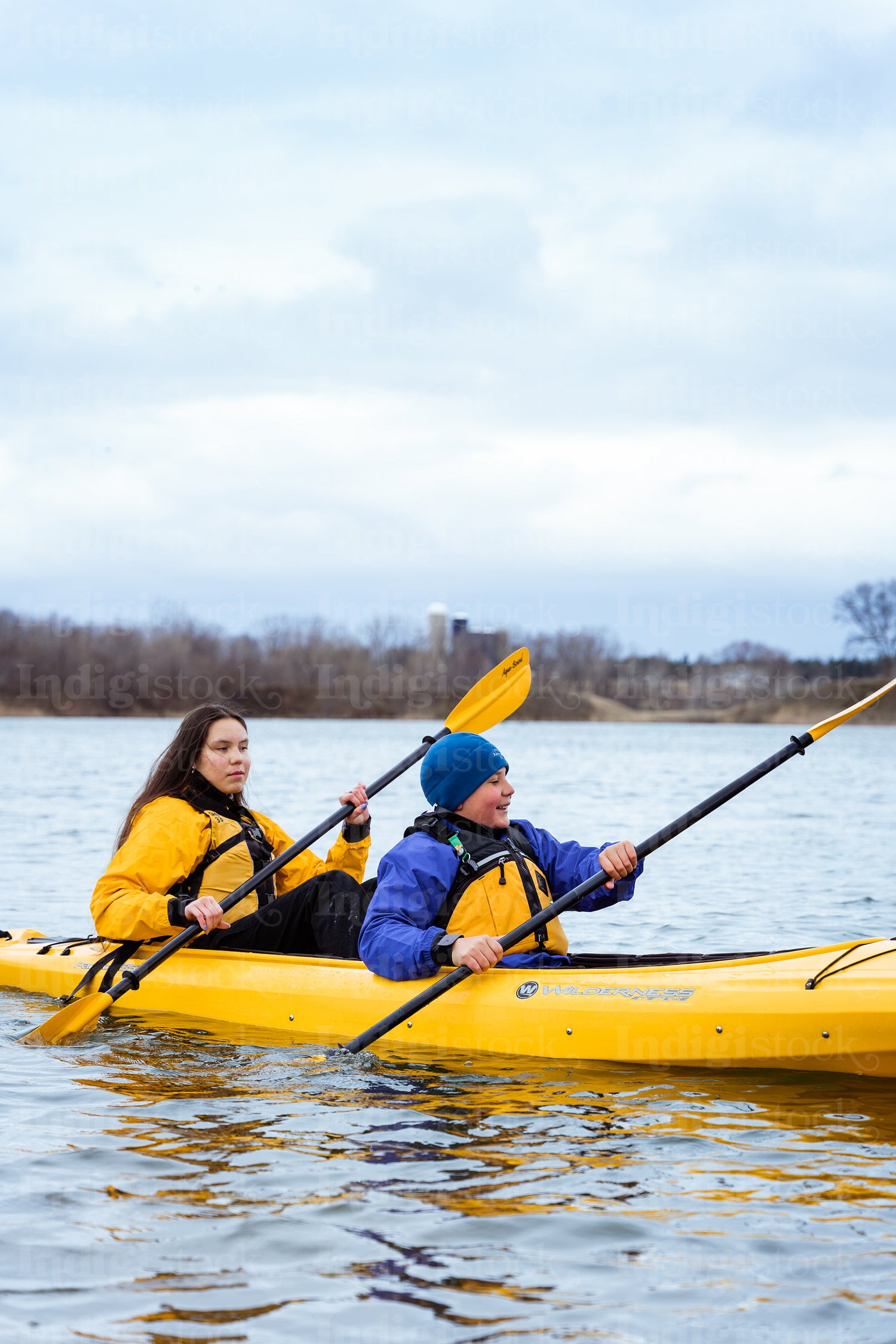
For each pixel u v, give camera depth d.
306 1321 2.27
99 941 5.15
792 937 6.63
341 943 4.67
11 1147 3.17
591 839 11.99
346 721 61.69
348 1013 4.27
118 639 60.22
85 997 4.43
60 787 18.50
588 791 18.50
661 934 6.75
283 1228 2.65
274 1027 4.43
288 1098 3.59
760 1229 2.64
